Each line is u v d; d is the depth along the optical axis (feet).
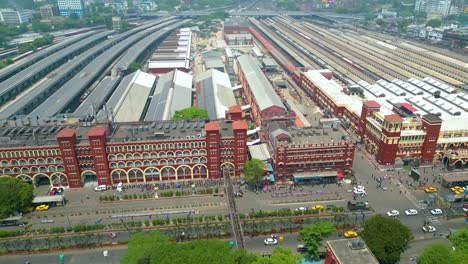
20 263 455.22
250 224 511.40
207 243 401.90
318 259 438.40
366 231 440.04
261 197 582.35
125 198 574.15
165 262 363.97
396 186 609.42
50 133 629.92
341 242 382.63
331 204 561.84
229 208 546.67
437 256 403.75
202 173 629.92
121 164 606.14
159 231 456.86
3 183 535.60
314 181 623.77
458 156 653.71
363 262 353.92
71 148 578.66
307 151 607.78
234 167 636.48
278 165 612.29
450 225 516.32
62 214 542.16
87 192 597.52
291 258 400.26
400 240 422.82
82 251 474.49
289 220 512.63
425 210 548.31
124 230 509.35
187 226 512.63
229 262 368.07
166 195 582.76
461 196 563.48
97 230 507.71
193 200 574.97
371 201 569.23
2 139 600.39
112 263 451.53
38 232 501.15
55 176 602.85
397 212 534.78
